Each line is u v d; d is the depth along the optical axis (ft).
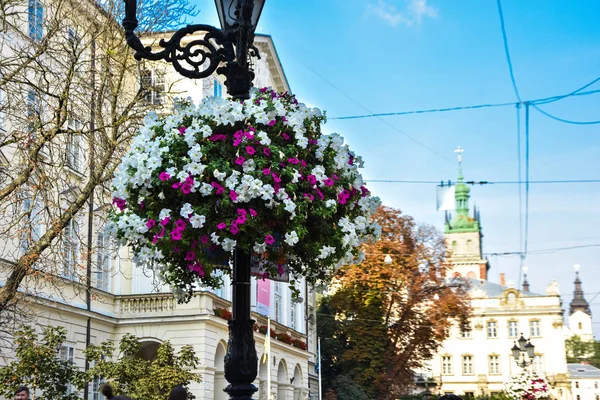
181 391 28.58
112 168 58.49
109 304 100.42
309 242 23.91
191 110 23.76
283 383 139.74
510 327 349.61
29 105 55.72
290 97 25.27
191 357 78.74
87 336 92.53
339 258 25.20
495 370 346.74
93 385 92.38
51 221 54.39
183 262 23.94
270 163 22.95
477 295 361.92
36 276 55.62
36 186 52.11
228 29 26.43
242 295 23.12
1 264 72.69
